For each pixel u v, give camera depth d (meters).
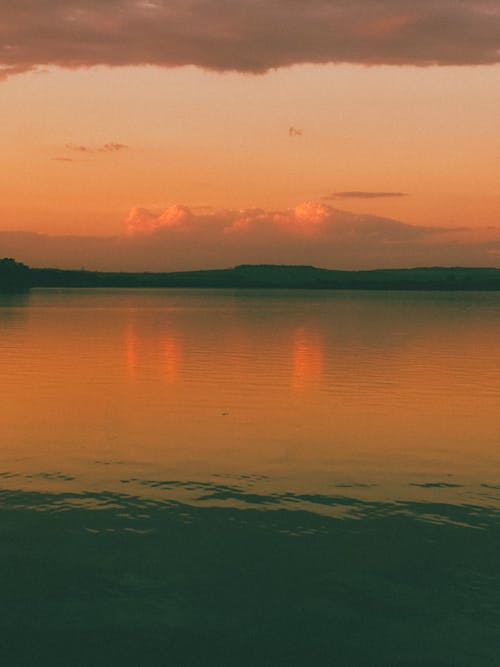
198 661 6.88
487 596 8.16
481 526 10.37
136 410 19.27
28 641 7.19
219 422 17.70
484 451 14.88
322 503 11.38
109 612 7.76
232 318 72.19
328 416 18.56
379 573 8.74
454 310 99.44
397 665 6.84
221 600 8.03
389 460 14.12
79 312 83.00
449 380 25.19
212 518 10.62
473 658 6.96
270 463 13.84
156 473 13.05
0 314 76.31
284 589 8.30
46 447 14.98
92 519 10.52
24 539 9.72
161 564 8.95
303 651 7.06
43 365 29.17
